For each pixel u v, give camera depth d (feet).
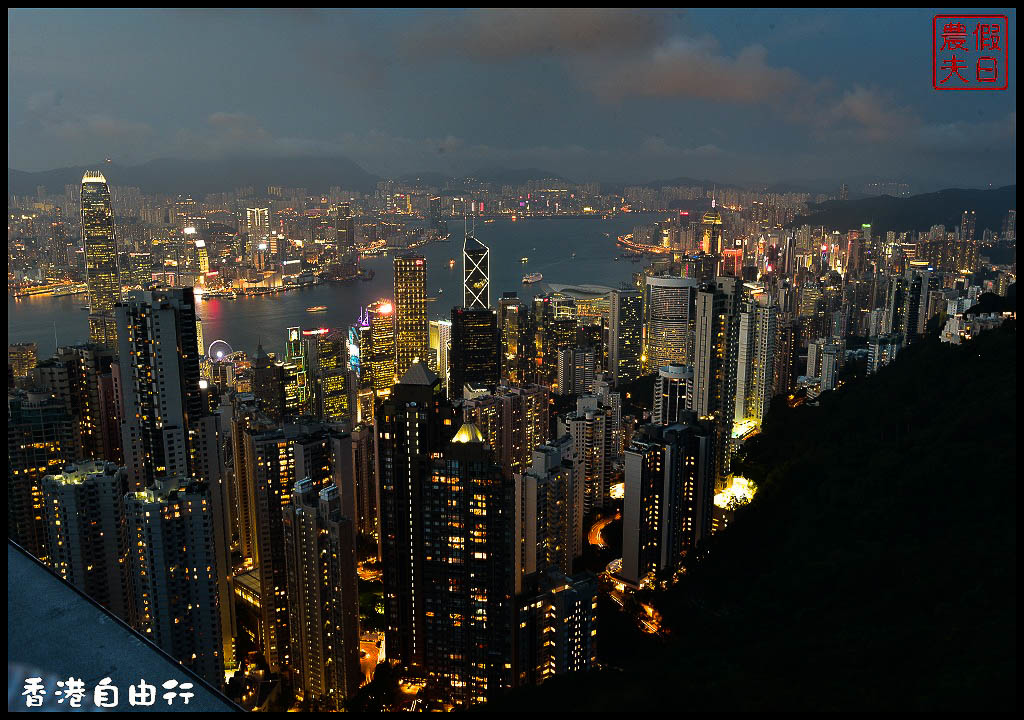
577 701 155.94
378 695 249.75
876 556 225.56
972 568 199.52
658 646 274.57
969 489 243.40
